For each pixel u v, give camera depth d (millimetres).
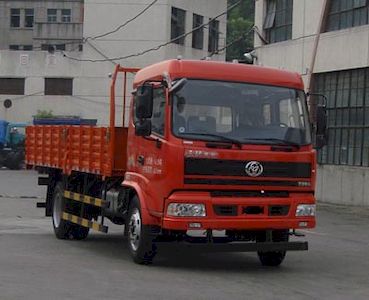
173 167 9906
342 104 24047
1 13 67500
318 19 24953
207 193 9992
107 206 12266
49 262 11125
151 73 10961
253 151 10156
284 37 27234
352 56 23281
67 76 51531
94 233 15852
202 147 9977
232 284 9602
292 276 10484
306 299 8789
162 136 10172
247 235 10984
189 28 50250
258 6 28578
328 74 24750
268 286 9562
